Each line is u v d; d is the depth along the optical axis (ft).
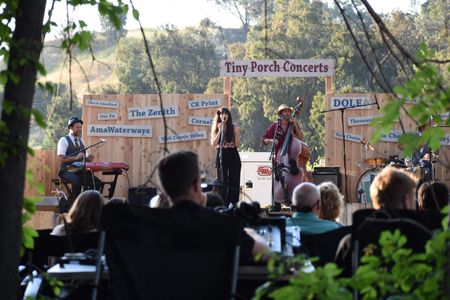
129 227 14.65
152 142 55.57
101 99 55.57
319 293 11.99
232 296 14.25
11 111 13.62
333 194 22.07
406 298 12.32
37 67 13.88
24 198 14.37
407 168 45.83
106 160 55.72
